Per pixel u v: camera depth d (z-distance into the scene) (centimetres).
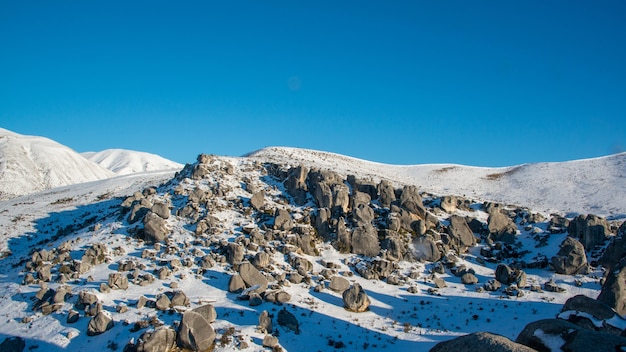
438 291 3669
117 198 6638
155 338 2322
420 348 2620
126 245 3997
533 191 7075
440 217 4922
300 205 4897
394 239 4231
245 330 2567
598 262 4009
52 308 2995
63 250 3969
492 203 5350
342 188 4878
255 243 4009
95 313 2853
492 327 2953
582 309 2289
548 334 1717
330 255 4100
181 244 4003
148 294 3156
